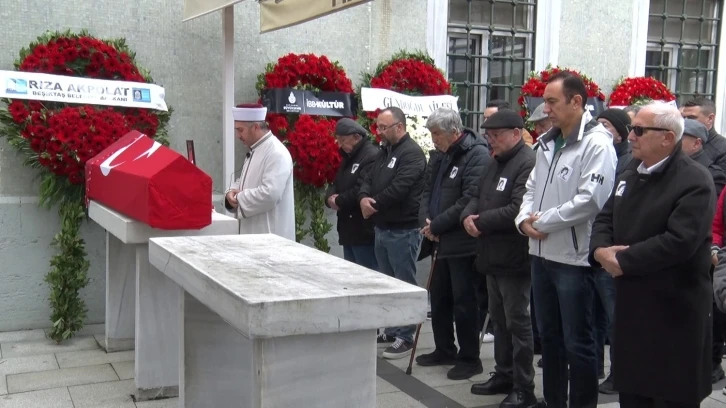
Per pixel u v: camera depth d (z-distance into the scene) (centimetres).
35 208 530
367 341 219
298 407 210
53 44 526
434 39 670
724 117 803
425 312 214
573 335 333
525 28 731
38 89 516
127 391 405
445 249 438
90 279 550
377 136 606
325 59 611
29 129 507
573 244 326
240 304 197
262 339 204
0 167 523
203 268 244
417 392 415
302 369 210
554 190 336
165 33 573
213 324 283
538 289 352
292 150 588
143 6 564
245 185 478
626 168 301
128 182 379
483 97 719
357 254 526
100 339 518
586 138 328
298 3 509
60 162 515
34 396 396
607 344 512
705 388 274
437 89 649
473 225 381
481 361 476
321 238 610
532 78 699
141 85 552
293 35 616
